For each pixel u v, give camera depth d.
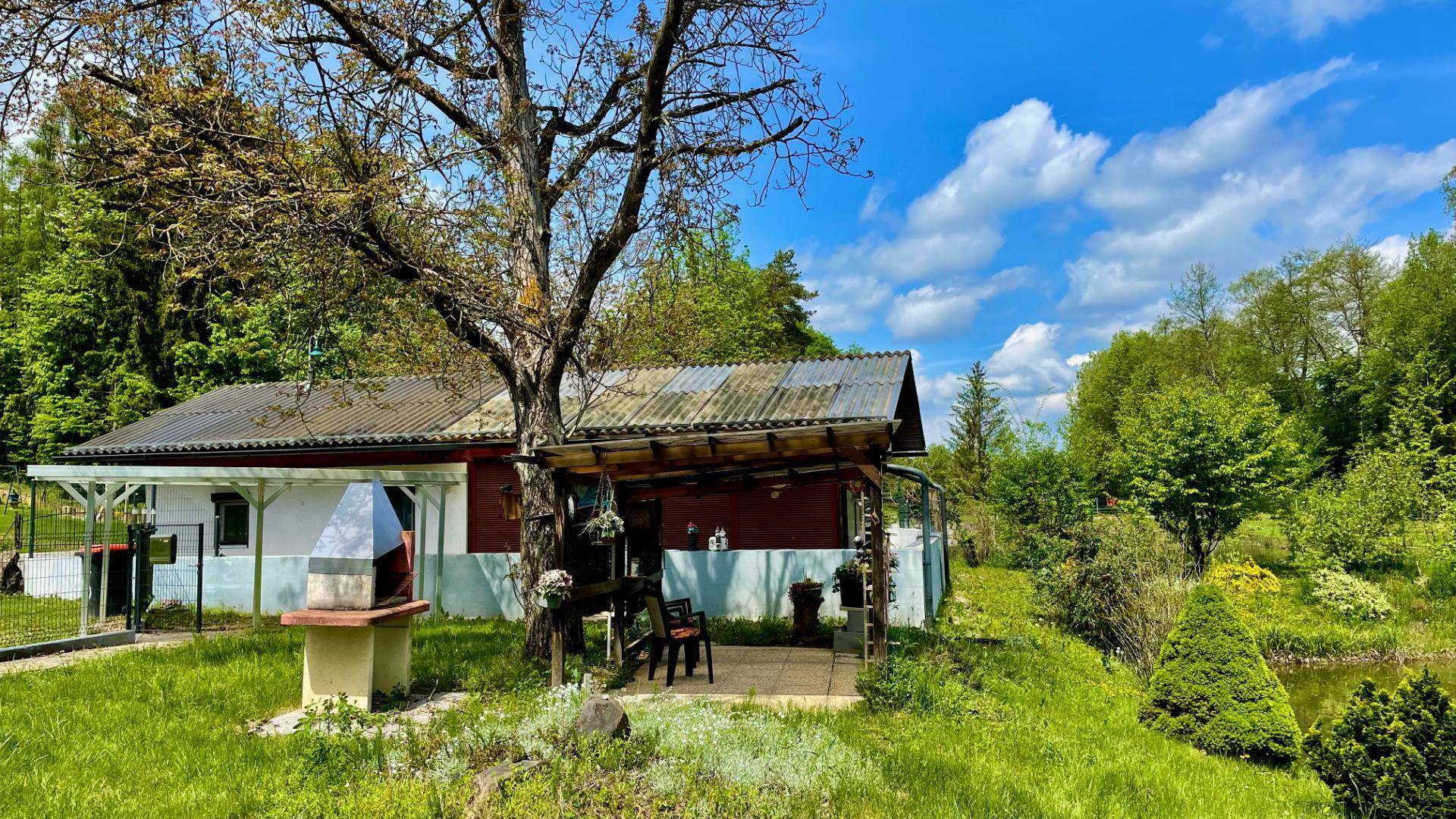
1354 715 5.85
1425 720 5.47
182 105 7.67
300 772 4.99
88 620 11.20
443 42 9.02
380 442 13.75
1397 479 19.31
